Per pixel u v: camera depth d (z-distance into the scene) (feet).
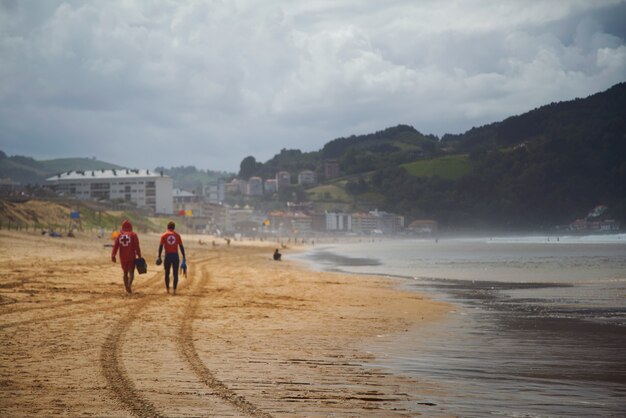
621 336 50.88
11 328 47.75
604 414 25.81
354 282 127.03
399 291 105.50
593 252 404.57
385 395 28.66
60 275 106.32
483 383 31.91
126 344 41.73
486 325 58.85
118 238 78.95
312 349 42.29
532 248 552.82
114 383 29.78
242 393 28.30
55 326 49.26
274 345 43.55
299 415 24.67
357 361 38.04
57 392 27.73
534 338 49.70
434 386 30.96
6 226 328.90
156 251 302.04
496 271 184.14
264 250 490.90
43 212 432.66
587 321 62.18
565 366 37.17
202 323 54.19
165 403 26.04
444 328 56.39
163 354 38.34
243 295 84.89
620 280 132.77
